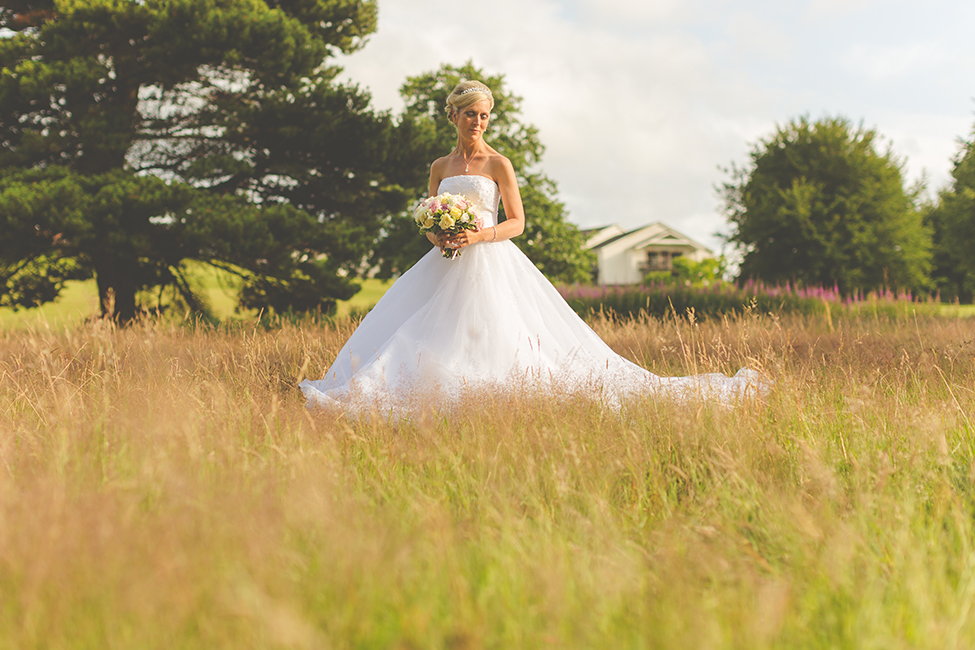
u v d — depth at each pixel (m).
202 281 12.30
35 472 2.03
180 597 1.28
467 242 3.86
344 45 14.04
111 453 2.30
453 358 3.63
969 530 1.78
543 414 2.86
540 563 1.52
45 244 9.67
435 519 1.74
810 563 1.57
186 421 2.39
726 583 1.53
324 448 2.42
